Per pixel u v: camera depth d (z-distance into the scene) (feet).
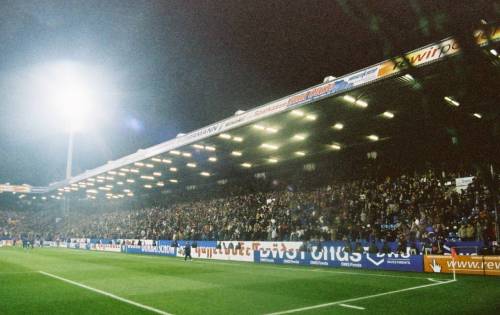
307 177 107.96
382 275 53.47
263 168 120.67
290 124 78.18
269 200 107.24
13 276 53.52
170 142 98.58
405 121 78.07
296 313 28.45
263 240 89.71
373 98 63.98
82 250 140.26
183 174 135.95
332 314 28.07
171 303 32.81
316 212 87.45
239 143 93.40
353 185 90.43
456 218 66.28
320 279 49.52
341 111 70.49
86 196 204.64
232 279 50.19
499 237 54.75
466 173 73.67
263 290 40.22
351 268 65.16
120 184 159.53
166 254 110.11
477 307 30.40
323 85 63.10
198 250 99.55
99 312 29.09
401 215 73.97
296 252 75.56
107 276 54.13
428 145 82.38
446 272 54.24
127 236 142.00
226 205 119.65
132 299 34.83
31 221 216.13
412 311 29.01
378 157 92.63
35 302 33.35
